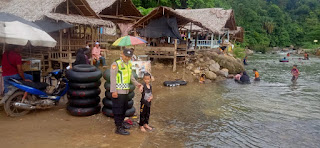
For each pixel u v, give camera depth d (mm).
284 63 25797
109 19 19531
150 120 6648
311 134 6121
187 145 5234
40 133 5047
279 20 69812
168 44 14617
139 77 11922
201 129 6238
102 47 17578
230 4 61250
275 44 65250
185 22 15008
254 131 6250
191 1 35875
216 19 22406
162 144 5168
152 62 15422
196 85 12312
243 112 7914
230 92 11000
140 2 29891
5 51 5902
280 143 5539
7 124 5418
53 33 11680
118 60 5008
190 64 15172
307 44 55562
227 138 5742
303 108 8586
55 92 6656
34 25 6625
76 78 5863
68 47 12391
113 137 5074
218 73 15094
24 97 5898
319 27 55875
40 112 6410
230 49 27469
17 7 12562
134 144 4809
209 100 9336
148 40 15242
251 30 57688
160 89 10891
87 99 6164
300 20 82625
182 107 8195
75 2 12273
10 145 4383
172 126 6305
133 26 15422
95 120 6031
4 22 5734
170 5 33438
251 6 65562
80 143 4688
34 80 6578
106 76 6105
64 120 5930
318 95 10750
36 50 11320
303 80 14930
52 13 11109
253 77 15797
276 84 13391
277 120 7188
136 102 8062
